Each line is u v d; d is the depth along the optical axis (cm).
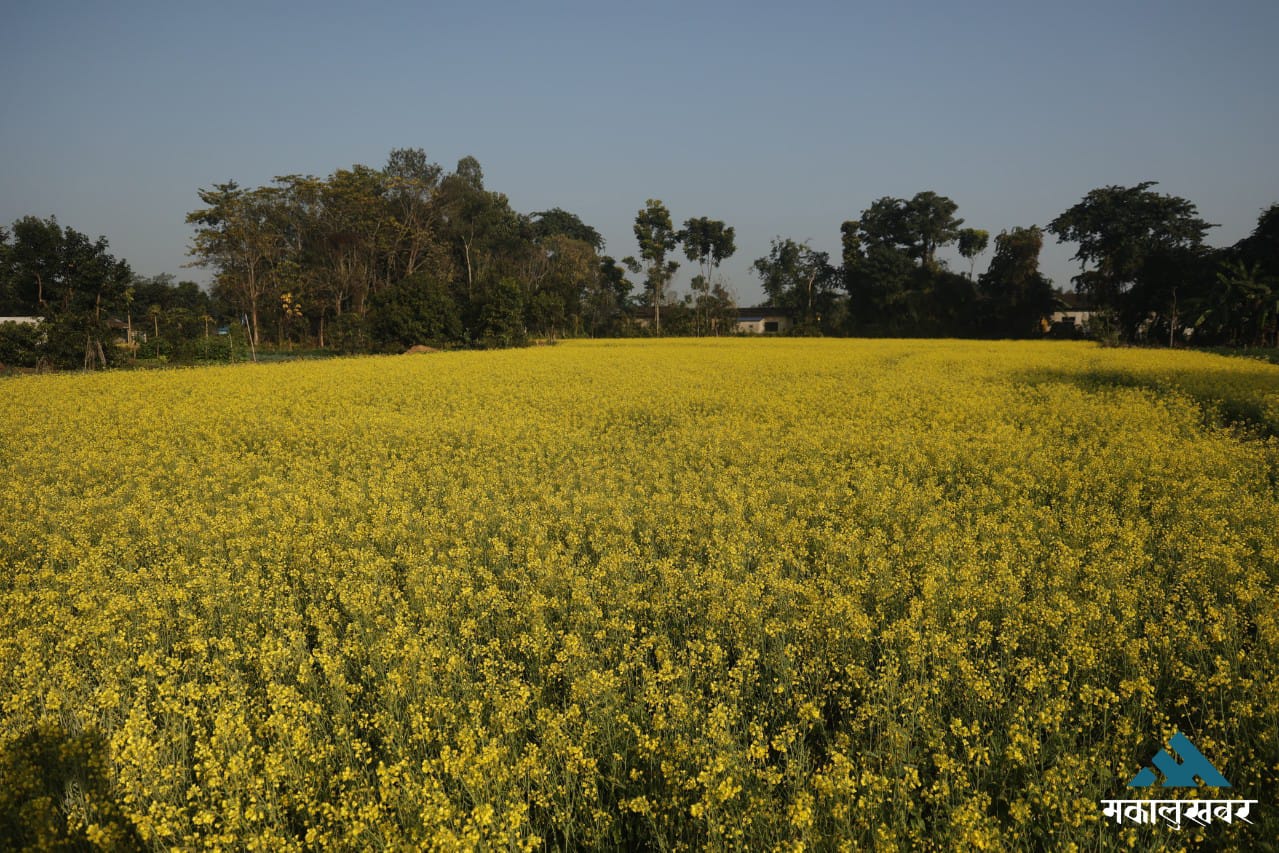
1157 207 7106
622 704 633
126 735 545
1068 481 1223
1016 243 7656
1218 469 1287
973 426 1794
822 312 9831
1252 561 855
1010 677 658
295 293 7444
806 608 766
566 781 535
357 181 8112
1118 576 810
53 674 684
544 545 1022
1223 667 596
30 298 5000
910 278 8500
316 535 1065
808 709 563
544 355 4562
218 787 532
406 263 8831
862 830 471
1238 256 6362
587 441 1770
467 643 763
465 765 500
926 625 729
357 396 2512
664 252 9719
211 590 876
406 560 955
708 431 1792
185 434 1900
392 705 631
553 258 9281
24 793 522
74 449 1730
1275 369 2922
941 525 1047
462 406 2303
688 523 1071
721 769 482
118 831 468
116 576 945
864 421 1859
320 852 500
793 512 1167
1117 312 7150
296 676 695
